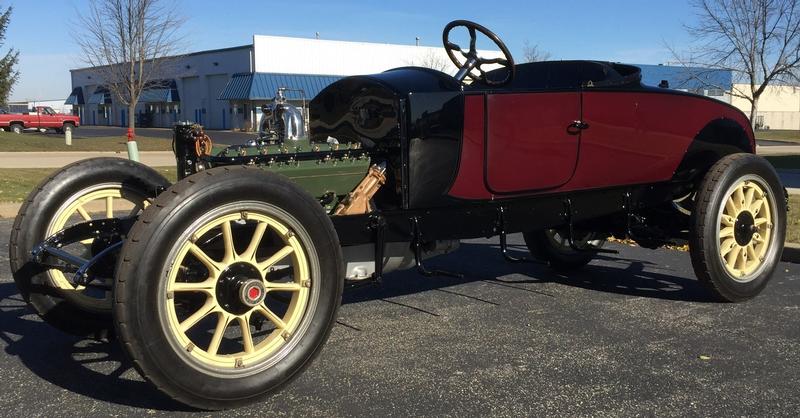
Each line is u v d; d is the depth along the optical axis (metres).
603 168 4.21
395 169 3.66
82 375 3.35
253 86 45.31
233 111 50.97
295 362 2.96
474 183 3.76
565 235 5.04
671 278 5.43
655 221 5.02
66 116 42.22
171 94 56.84
